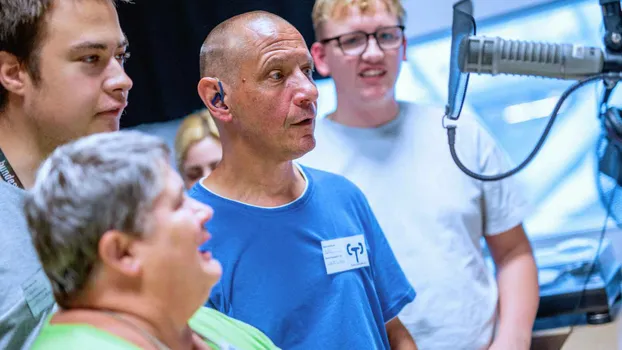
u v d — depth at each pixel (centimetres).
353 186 190
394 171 236
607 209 231
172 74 291
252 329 139
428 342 228
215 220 169
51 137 156
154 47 287
